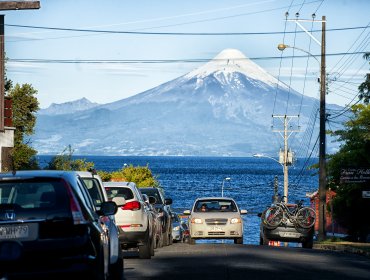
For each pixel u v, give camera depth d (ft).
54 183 60.23
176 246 167.32
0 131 180.24
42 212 58.39
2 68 178.81
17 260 57.57
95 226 61.46
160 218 157.69
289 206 184.34
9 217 57.93
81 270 58.34
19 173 61.46
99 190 87.40
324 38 235.40
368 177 220.43
